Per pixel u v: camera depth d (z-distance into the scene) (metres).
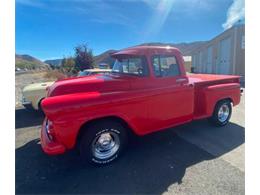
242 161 3.21
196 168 3.05
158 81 3.51
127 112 3.14
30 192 2.59
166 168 3.07
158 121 3.54
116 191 2.60
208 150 3.62
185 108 3.90
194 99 4.26
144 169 3.05
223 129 4.64
